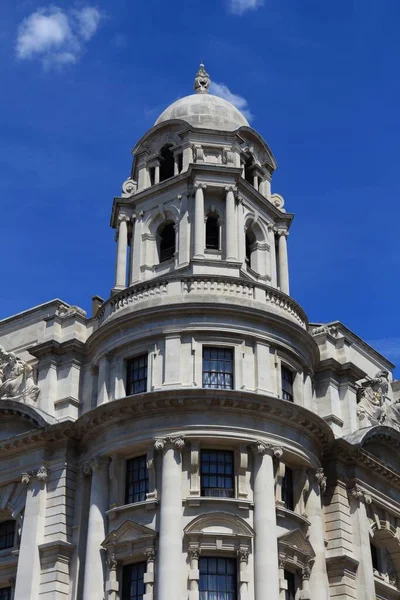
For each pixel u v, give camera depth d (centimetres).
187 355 5188
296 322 5562
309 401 5556
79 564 4994
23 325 6191
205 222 5981
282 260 6284
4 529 5531
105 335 5475
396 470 5959
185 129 6281
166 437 4900
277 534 4844
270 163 6625
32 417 5409
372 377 6569
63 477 5228
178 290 5397
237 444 4947
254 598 4622
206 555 4703
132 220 6247
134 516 4847
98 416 5106
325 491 5438
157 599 4559
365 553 5334
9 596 5259
